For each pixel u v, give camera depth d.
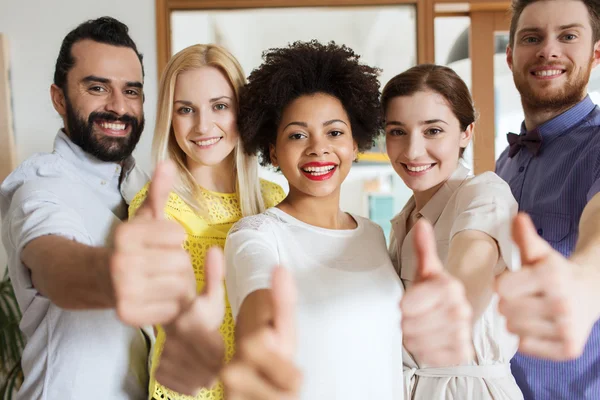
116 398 1.15
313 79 1.08
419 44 2.43
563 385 1.24
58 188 1.13
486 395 1.03
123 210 1.33
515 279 0.52
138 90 1.32
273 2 2.38
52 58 2.37
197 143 1.20
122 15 2.37
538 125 1.42
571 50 1.33
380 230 1.18
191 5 2.38
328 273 1.01
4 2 2.36
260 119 1.14
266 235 0.98
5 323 2.04
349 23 2.54
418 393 1.07
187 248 1.14
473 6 2.45
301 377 0.48
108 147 1.26
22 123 2.38
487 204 0.95
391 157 1.18
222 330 1.12
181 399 1.07
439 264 0.56
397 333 1.06
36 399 1.11
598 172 1.21
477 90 2.56
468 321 0.53
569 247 1.27
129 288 0.50
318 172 1.06
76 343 1.12
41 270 0.79
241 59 2.58
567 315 0.50
